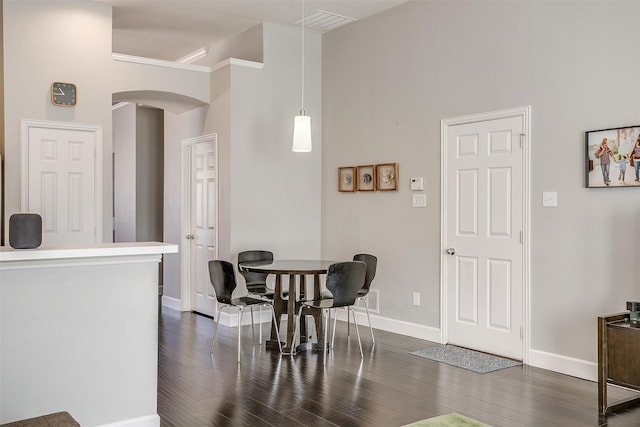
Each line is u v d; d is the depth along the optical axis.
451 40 5.09
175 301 7.12
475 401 3.60
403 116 5.56
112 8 5.71
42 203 5.22
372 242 5.92
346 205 6.25
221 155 6.11
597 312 4.04
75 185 5.39
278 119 6.29
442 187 5.16
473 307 4.91
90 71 5.46
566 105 4.23
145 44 7.13
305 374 4.17
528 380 4.05
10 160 5.05
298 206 6.43
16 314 2.69
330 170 6.47
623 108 3.90
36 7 5.18
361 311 6.07
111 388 2.96
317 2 5.53
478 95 4.86
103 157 5.51
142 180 8.88
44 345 2.77
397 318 5.64
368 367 4.36
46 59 5.23
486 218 4.80
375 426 3.16
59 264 2.79
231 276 4.59
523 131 4.51
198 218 6.79
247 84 6.06
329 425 3.18
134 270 3.04
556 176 4.29
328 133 6.50
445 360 4.56
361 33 6.04
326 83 6.54
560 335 4.26
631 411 3.44
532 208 4.45
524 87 4.51
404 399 3.62
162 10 5.79
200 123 6.54
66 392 2.82
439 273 5.20
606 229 3.99
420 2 5.38
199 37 6.79
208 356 4.68
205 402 3.55
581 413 3.40
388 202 5.73
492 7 4.75
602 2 4.01
